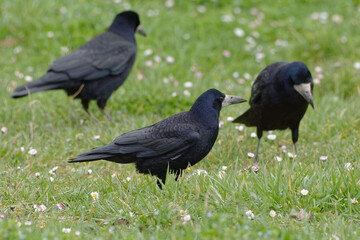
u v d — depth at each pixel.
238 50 17.72
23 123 12.02
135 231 6.69
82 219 7.22
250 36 18.69
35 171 9.59
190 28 18.92
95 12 19.05
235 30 18.33
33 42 17.59
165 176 8.61
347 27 18.16
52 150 10.62
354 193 7.56
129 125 11.85
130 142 8.33
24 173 8.95
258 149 10.74
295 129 10.38
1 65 16.27
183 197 7.55
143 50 16.95
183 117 8.52
